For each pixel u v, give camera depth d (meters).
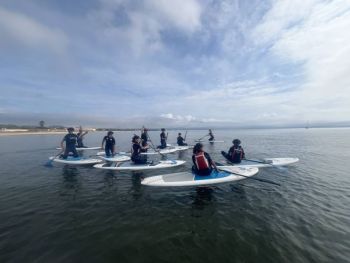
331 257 3.97
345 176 9.90
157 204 6.73
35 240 4.64
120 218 5.74
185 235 4.86
